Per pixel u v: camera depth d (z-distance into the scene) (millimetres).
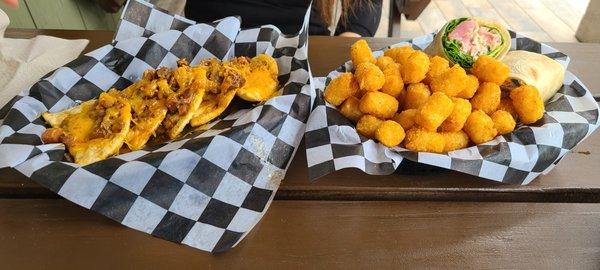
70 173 283
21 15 593
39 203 306
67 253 278
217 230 287
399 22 675
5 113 354
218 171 302
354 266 276
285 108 335
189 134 341
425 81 353
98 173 285
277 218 302
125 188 286
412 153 305
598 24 1045
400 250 285
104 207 282
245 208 297
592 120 331
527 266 276
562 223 302
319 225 299
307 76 360
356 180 323
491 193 318
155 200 289
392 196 318
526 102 323
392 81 336
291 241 289
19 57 440
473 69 345
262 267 276
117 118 334
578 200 322
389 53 389
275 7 653
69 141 320
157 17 422
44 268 271
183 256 279
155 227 284
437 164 297
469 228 298
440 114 302
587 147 353
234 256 281
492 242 290
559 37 1126
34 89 354
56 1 673
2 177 314
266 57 389
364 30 681
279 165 319
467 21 390
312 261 279
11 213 299
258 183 308
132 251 281
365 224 300
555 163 323
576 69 450
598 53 475
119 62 395
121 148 327
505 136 323
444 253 283
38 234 287
